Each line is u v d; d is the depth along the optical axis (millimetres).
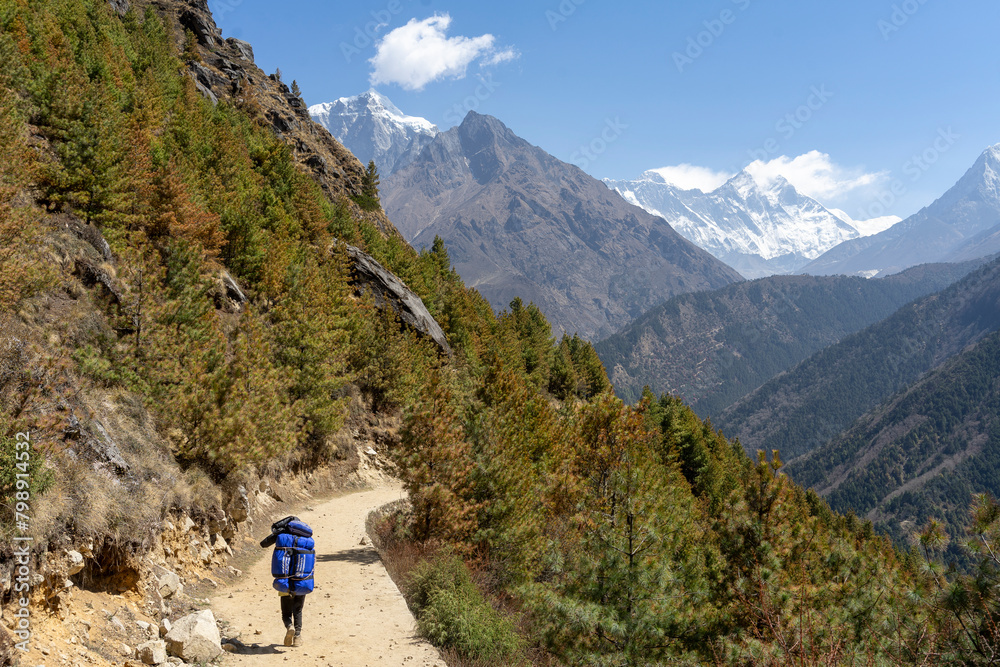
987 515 8625
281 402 19266
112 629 7051
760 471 11953
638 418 19656
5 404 7301
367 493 24594
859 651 9102
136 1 57156
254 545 14289
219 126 35125
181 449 12289
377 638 8883
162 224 19781
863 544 11312
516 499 16406
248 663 7285
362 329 30609
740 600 10828
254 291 24766
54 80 18688
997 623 8000
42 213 13500
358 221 50688
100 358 11305
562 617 11078
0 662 5133
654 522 12078
